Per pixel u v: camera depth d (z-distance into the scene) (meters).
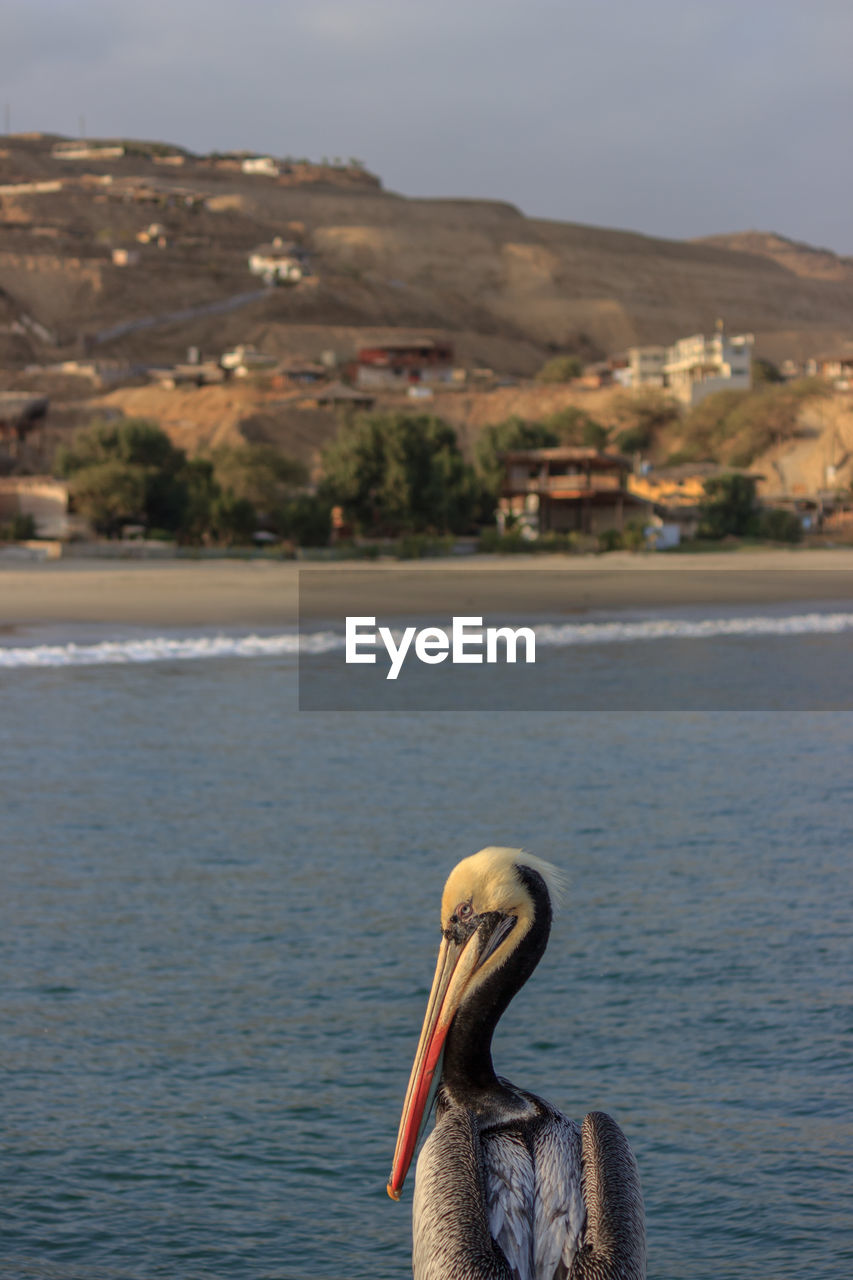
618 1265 2.75
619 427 169.50
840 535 129.00
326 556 91.19
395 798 20.98
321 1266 6.73
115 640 49.00
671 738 28.62
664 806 20.08
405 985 11.36
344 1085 9.14
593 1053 9.68
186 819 19.14
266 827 18.52
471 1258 2.73
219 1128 8.40
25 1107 8.73
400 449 102.31
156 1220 7.16
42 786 22.05
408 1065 9.49
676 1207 7.31
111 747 26.84
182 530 96.56
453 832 18.16
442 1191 2.89
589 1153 3.02
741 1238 6.92
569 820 18.98
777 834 17.77
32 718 31.39
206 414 163.50
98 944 12.60
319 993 11.16
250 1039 10.02
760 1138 8.15
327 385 180.62
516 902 3.15
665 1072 9.26
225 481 101.06
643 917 13.45
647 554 97.81
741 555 98.31
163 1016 10.53
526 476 110.50
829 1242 6.81
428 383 190.75
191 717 31.81
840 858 16.19
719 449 157.75
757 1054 9.53
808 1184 7.50
